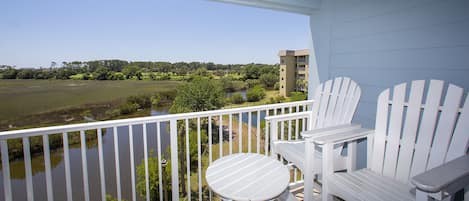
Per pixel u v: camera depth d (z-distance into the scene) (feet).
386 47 7.68
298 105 9.06
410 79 7.04
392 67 7.54
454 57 6.00
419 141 5.27
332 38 9.67
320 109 8.16
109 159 23.53
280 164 5.97
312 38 10.66
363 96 8.58
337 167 6.04
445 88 6.20
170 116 6.51
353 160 6.08
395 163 5.59
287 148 7.07
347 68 9.12
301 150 6.88
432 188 2.97
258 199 4.39
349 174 5.42
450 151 4.75
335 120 7.45
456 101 4.84
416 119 5.39
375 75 8.11
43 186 16.43
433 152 5.00
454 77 6.02
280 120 7.96
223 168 5.73
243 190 4.69
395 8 7.36
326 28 9.90
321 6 10.08
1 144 4.71
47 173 5.22
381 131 5.89
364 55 8.44
